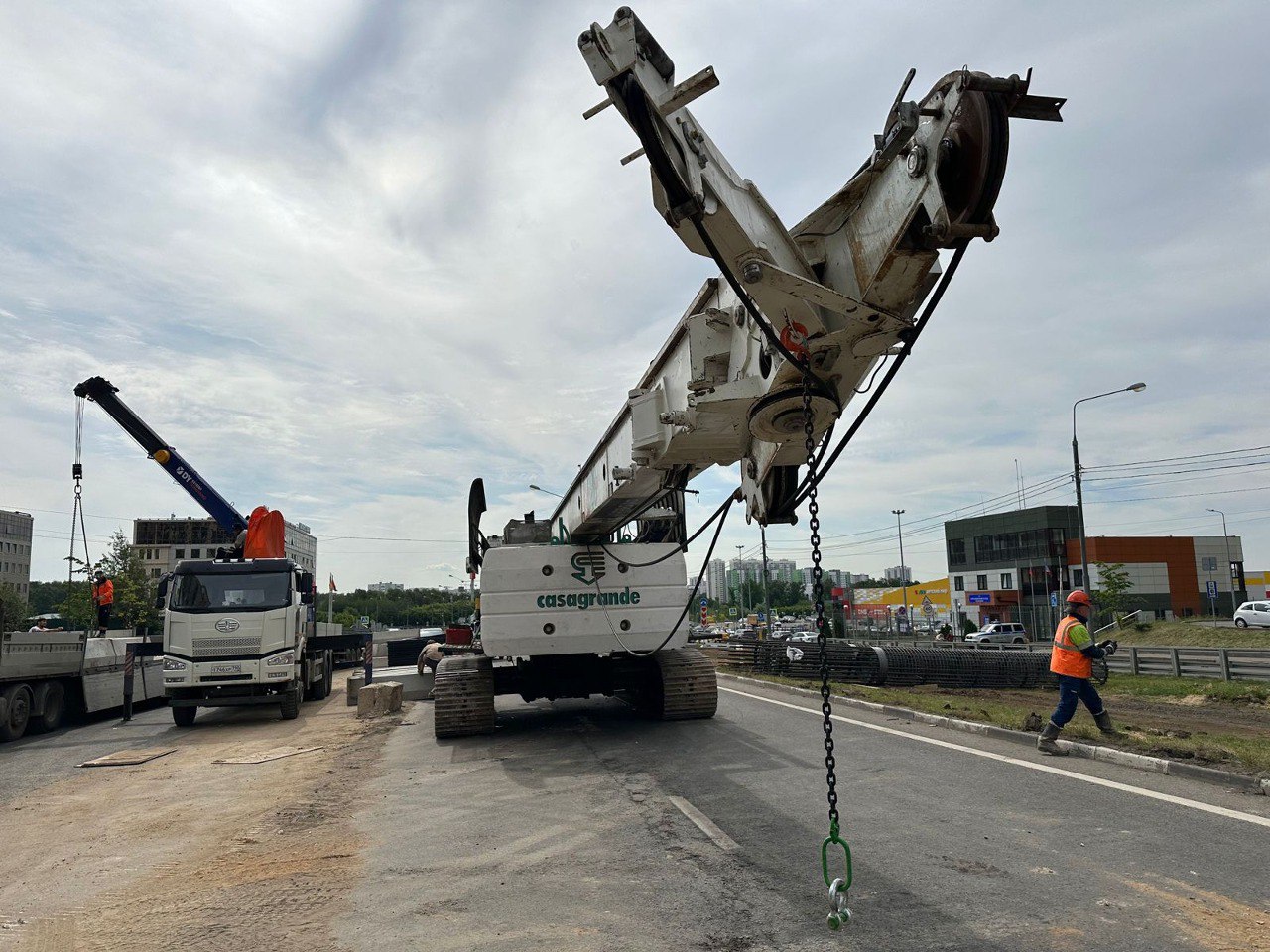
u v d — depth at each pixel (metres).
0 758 12.52
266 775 9.74
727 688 17.89
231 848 6.34
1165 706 14.55
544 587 11.08
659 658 11.88
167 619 15.23
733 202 4.42
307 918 4.65
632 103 4.04
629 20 4.14
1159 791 6.93
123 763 11.38
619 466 8.95
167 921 4.74
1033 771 7.92
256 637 15.31
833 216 4.54
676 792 7.37
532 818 6.71
